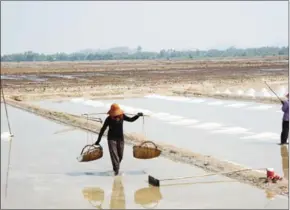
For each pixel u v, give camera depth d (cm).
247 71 6331
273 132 1739
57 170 1216
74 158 1345
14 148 1483
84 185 1080
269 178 1067
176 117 2159
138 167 1234
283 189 1016
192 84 4259
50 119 2144
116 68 8500
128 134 1686
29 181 1113
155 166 1238
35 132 1788
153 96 3250
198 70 7006
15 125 1956
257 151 1418
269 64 8844
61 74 6431
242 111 2377
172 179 1102
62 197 991
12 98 3198
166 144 1491
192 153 1356
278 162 1275
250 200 948
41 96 3309
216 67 8025
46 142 1587
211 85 4150
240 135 1689
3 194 1004
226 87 3984
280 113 2280
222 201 943
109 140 1164
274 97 2803
